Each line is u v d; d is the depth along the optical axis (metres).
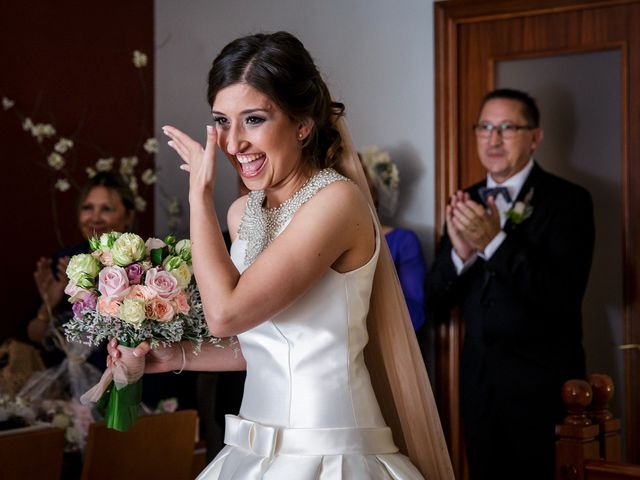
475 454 4.21
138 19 5.73
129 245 2.09
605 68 4.60
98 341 2.12
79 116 5.39
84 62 5.42
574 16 4.64
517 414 4.10
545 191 4.28
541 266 4.07
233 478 1.99
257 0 5.48
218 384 4.25
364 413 2.02
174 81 5.75
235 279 1.90
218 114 1.98
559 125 4.71
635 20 4.52
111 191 4.52
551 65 4.72
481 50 4.87
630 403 4.48
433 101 4.97
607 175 4.59
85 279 2.10
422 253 4.82
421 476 2.06
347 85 5.20
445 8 4.93
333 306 2.00
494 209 4.14
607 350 4.56
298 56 1.99
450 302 4.40
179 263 2.11
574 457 2.49
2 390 3.73
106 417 2.22
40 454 2.89
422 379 2.16
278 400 2.02
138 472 3.02
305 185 2.03
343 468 1.95
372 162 4.83
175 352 2.23
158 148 5.79
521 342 4.12
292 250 1.92
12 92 5.05
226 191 5.50
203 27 5.66
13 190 5.04
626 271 4.51
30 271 5.11
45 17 5.21
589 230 4.22
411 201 5.00
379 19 5.12
